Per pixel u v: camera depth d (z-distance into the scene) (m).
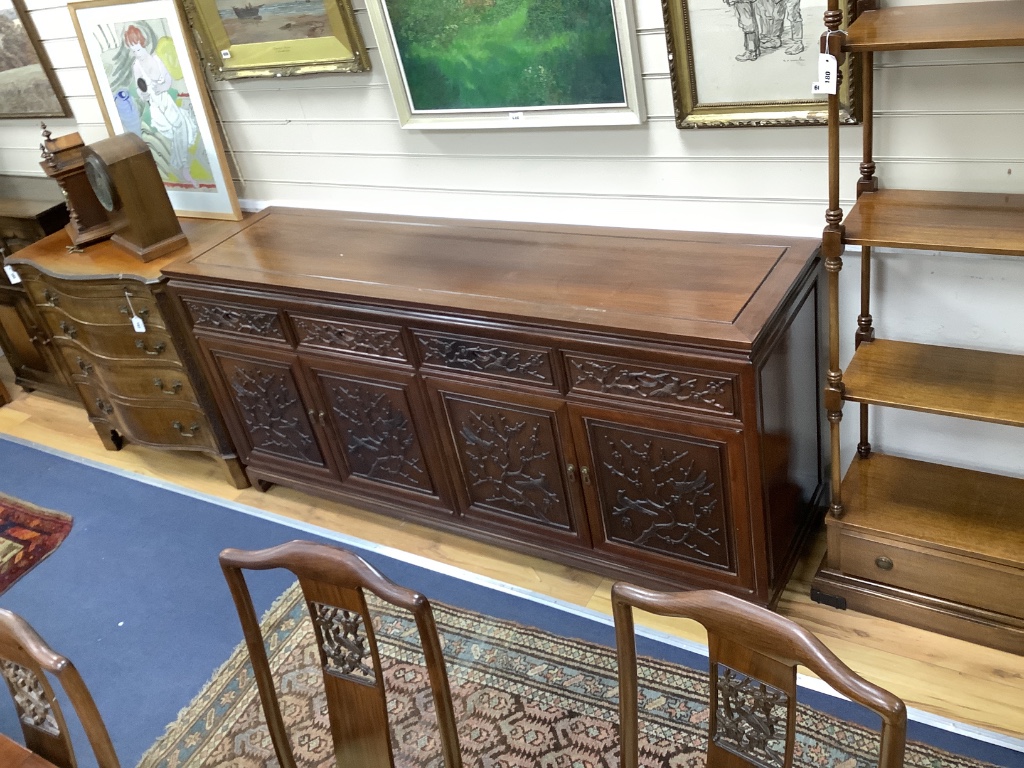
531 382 2.24
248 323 2.73
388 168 2.84
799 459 2.30
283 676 2.44
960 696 2.04
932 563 2.11
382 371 2.51
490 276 2.36
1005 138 1.89
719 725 1.28
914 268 2.12
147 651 2.61
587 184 2.50
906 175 2.04
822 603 2.33
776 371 2.03
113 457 3.61
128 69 3.13
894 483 2.29
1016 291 2.02
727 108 2.14
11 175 4.06
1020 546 2.02
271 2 2.65
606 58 2.21
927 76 1.90
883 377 2.06
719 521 2.16
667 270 2.21
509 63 2.37
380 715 1.42
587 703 2.21
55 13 3.26
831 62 1.66
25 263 3.19
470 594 2.60
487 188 2.69
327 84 2.77
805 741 2.01
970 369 2.05
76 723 2.43
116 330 3.06
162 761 2.26
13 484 3.54
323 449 2.87
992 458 2.27
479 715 2.24
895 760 1.05
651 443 2.14
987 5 1.75
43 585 2.95
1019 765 1.87
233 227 3.09
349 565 1.32
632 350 2.01
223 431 3.14
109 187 2.90
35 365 3.98
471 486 2.60
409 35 2.47
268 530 3.02
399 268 2.52
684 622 2.37
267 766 2.20
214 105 3.08
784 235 2.26
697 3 2.04
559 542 2.53
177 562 2.95
